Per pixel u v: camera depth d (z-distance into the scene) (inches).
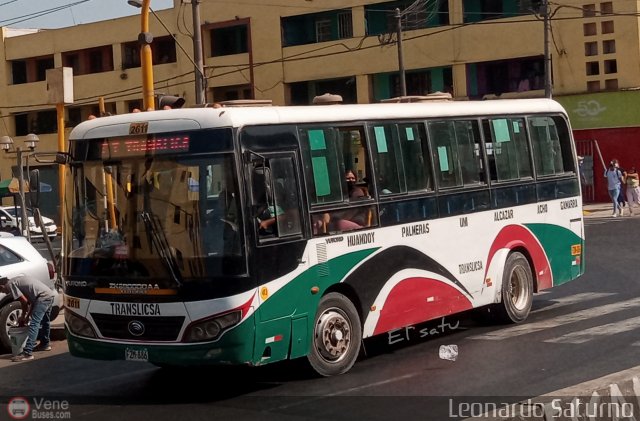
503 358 430.0
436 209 471.8
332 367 411.2
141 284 373.7
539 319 540.1
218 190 367.6
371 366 431.5
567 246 575.5
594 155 1556.3
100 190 391.5
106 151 391.9
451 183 484.7
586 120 1550.2
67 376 454.3
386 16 1697.8
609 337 465.7
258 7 1803.6
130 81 1988.2
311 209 399.2
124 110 2009.1
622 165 1534.2
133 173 383.9
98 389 418.6
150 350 372.5
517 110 543.8
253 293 366.0
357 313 422.9
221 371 443.2
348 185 422.6
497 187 517.7
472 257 494.6
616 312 545.6
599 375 382.6
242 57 1831.9
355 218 422.9
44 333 531.8
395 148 453.1
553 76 1569.9
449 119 490.6
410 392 371.6
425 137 472.7
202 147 371.6
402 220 449.4
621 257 840.9
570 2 1539.1
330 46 1739.7
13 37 2169.0
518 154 540.1
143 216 377.4
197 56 915.4
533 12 1486.2
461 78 1635.1
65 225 402.6
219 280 362.3
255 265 367.6
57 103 657.6
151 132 382.0
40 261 556.7
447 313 476.4
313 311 396.5
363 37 1706.4
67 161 402.6
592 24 1531.7
